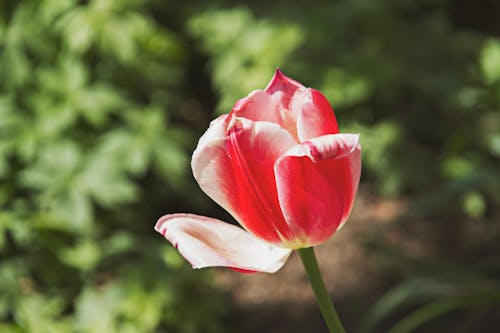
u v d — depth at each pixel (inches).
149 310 122.7
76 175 128.3
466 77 176.4
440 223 161.3
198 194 166.4
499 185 108.3
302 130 35.3
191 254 35.2
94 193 127.0
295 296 149.9
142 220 155.4
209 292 138.4
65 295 130.1
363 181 178.2
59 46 145.7
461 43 188.1
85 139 139.7
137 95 161.6
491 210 162.7
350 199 36.9
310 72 162.2
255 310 148.1
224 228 37.5
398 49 180.1
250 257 36.9
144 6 167.0
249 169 35.5
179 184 143.4
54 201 126.7
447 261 150.2
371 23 178.9
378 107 183.3
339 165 35.9
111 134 138.3
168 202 166.7
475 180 109.7
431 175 169.0
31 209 130.3
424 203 132.2
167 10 177.8
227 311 142.3
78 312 120.4
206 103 190.2
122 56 141.5
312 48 167.9
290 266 157.6
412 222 162.2
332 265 154.9
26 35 140.9
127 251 142.9
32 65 147.5
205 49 172.9
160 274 127.3
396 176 165.5
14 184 137.1
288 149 35.4
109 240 137.2
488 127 172.4
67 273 129.9
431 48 183.6
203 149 36.2
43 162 129.3
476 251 151.7
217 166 36.3
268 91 38.7
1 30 140.8
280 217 35.9
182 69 172.9
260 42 159.5
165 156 137.6
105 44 141.3
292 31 159.5
